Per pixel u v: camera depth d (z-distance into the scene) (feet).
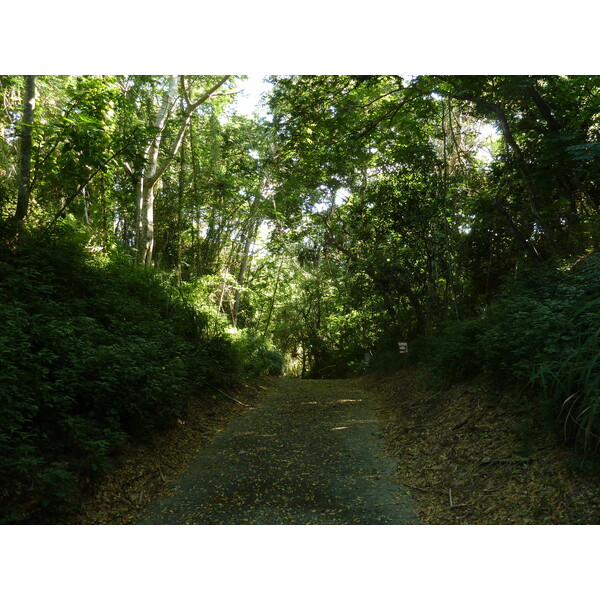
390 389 40.32
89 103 31.81
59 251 29.07
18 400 15.03
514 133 37.29
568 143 30.30
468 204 41.45
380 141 45.11
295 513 15.15
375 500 16.17
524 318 22.02
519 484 14.62
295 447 23.12
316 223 61.82
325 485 17.74
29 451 13.64
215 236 65.26
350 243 62.54
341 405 35.40
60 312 23.21
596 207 33.86
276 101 41.14
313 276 84.48
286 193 61.98
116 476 16.90
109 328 25.77
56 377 18.02
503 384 22.31
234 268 74.08
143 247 44.78
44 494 13.15
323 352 88.69
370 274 49.60
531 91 32.09
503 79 31.89
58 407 16.34
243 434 25.81
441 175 42.60
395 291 49.78
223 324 46.37
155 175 45.52
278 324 94.58
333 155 44.34
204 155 60.85
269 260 81.56
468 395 24.17
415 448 21.33
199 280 52.19
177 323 35.09
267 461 20.84
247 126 62.44
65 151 30.32
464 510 14.44
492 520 13.33
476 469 16.72
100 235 41.32
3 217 28.17
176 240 59.26
